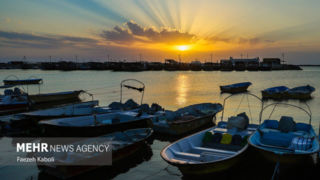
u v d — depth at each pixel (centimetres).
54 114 1953
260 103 3053
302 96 3375
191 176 992
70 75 10025
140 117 1714
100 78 8106
